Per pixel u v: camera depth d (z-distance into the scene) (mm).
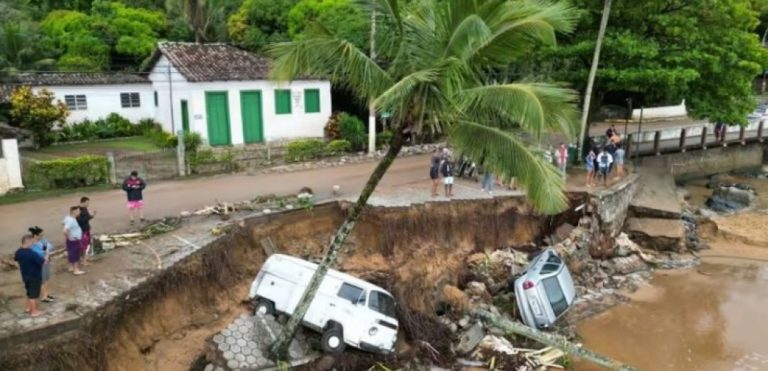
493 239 21422
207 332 14953
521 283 17891
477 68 10875
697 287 21266
